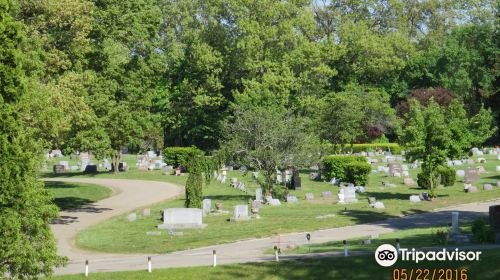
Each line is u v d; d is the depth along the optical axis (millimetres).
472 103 120062
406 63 122188
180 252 38156
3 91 24906
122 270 31344
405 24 126438
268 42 94500
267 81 89000
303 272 29000
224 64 98875
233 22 98688
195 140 108375
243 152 59250
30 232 24891
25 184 24562
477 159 86688
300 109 91750
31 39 43781
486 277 26484
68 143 51000
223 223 48406
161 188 72250
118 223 49812
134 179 81062
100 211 57031
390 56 114000
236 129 59156
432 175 59625
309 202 59000
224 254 36031
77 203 61906
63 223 50719
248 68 92938
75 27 49500
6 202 24109
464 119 59406
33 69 41125
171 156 90062
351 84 103562
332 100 89812
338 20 119938
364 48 110125
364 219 48375
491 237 33906
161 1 120625
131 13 61375
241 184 68938
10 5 26203
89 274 30188
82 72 53312
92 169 88688
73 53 51125
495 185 65562
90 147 51875
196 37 103000
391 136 120188
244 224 47375
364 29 112188
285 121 61000
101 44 58969
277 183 63531
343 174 73438
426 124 58312
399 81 123375
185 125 105062
